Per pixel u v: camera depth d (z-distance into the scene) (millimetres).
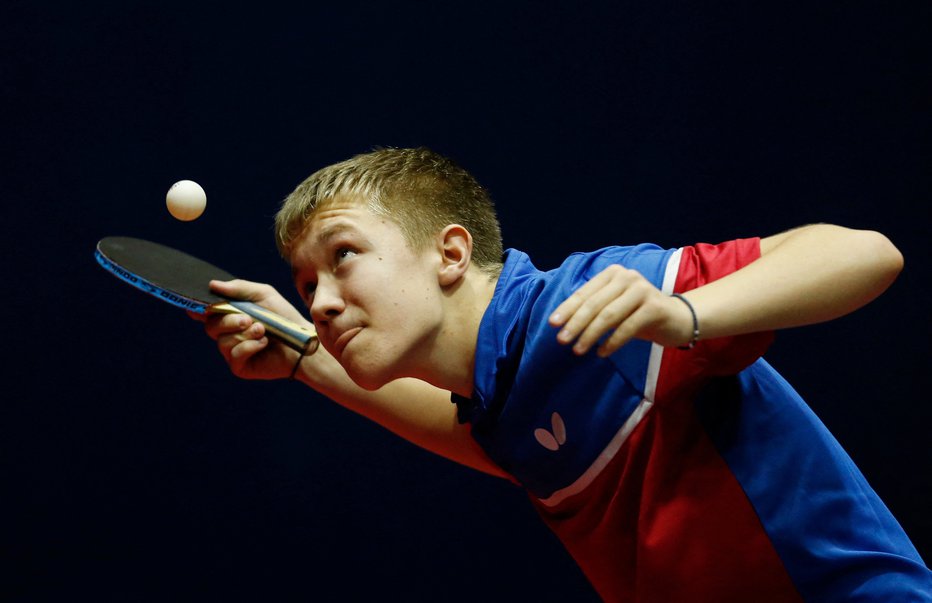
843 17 9203
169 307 9086
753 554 4660
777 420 4676
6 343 8984
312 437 9047
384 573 8961
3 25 9133
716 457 4629
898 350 9039
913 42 9133
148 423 8984
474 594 8961
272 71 9273
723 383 4633
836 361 9070
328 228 4738
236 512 8938
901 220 9070
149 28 9227
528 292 4730
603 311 3670
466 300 4871
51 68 9156
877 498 4984
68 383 8984
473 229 5059
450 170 5148
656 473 4703
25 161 9109
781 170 9180
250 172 9195
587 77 9312
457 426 5660
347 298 4703
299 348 5555
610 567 5164
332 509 8992
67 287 9062
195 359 9062
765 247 4418
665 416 4617
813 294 3979
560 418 4715
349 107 9281
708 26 9289
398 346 4703
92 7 9211
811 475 4645
